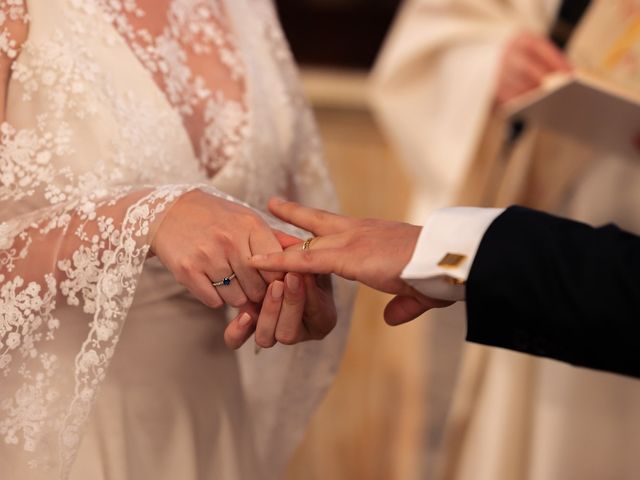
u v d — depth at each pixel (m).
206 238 1.31
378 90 3.04
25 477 1.33
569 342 1.31
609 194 2.50
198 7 1.56
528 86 2.64
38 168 1.33
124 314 1.29
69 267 1.30
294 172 1.71
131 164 1.36
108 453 1.39
